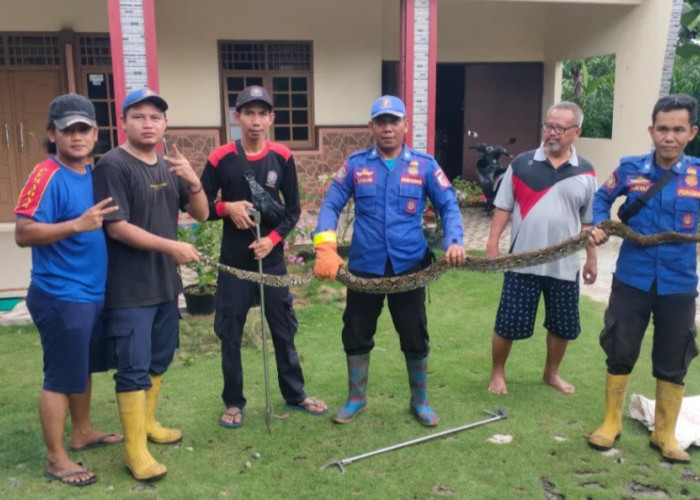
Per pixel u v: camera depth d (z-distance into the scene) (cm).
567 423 446
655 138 385
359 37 1268
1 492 355
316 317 680
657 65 1094
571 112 456
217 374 532
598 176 1263
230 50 1227
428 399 486
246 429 436
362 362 450
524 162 481
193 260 372
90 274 357
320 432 432
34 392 492
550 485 370
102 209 357
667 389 399
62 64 1121
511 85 1473
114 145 1168
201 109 1223
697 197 385
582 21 1287
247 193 434
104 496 353
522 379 524
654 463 395
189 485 367
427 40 985
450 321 674
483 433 431
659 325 400
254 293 438
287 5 1228
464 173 1525
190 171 391
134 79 873
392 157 424
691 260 392
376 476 378
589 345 602
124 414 368
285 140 1281
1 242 980
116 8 855
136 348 370
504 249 1002
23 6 1094
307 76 1267
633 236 388
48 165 350
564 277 470
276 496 357
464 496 357
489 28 1417
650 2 1098
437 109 1582
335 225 420
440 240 915
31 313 360
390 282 402
